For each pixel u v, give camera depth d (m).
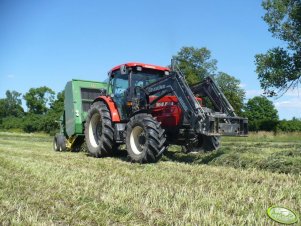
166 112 9.09
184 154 10.00
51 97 89.00
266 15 29.59
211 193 5.10
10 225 3.74
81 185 5.71
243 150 9.32
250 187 5.51
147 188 5.44
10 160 8.59
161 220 3.89
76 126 12.31
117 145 10.50
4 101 106.88
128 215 4.04
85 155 11.03
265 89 28.80
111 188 5.39
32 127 57.09
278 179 6.32
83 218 3.99
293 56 28.59
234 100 38.66
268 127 36.19
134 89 9.54
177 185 5.75
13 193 5.07
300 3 28.80
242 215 3.98
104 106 10.34
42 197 4.85
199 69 37.22
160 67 10.04
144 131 8.62
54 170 7.11
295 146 12.28
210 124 7.88
